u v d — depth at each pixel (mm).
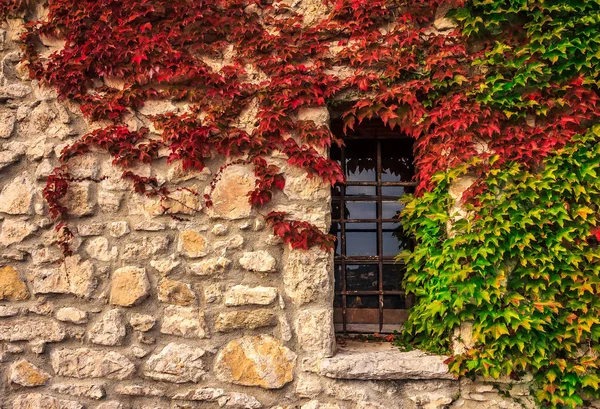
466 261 3041
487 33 3164
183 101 3266
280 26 3240
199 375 3064
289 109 3199
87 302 3143
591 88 3078
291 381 3045
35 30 3287
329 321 3080
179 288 3135
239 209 3170
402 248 3547
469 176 3111
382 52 3156
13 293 3152
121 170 3221
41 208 3205
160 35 3229
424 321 3174
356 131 3496
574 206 3012
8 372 3109
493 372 2957
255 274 3143
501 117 3084
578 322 2967
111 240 3180
